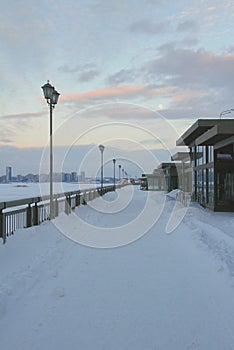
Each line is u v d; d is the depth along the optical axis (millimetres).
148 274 5383
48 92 10625
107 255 6723
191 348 3086
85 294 4453
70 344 3158
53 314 3803
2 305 3895
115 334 3354
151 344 3160
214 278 5082
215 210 16062
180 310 3922
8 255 6020
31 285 4695
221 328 3461
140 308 3992
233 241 7336
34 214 9172
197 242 7785
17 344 3145
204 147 19172
